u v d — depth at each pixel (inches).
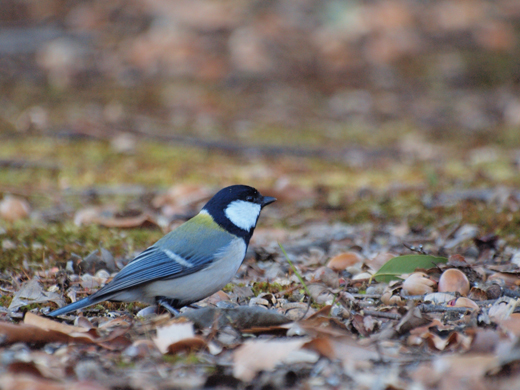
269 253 352.2
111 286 252.7
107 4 882.8
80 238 374.9
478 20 888.3
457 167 536.4
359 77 792.3
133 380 193.6
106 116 657.0
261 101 726.5
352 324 243.1
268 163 564.7
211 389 190.4
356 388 190.1
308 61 808.3
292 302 281.1
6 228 388.8
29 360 206.8
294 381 196.4
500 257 333.7
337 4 862.5
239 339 228.5
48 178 503.8
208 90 745.0
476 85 779.4
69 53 767.1
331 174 531.8
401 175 522.3
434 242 365.7
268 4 907.4
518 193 430.0
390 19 853.2
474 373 189.2
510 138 631.2
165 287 261.4
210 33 840.9
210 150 592.7
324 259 346.0
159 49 794.2
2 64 767.1
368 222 416.8
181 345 216.7
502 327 228.2
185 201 446.0
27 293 280.5
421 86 774.5
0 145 577.0
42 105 679.7
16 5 877.8
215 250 265.1
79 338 223.5
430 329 235.1
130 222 399.9
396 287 286.0
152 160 557.0
